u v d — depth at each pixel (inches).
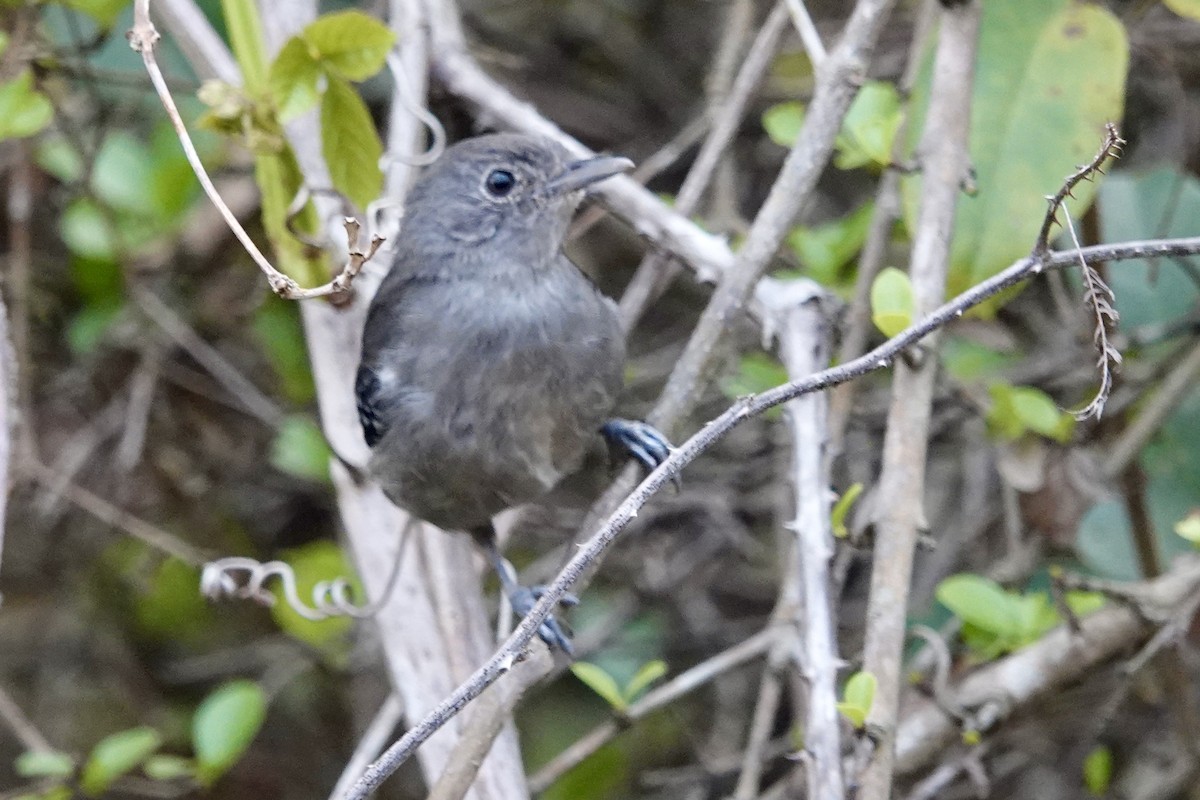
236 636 563.2
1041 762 441.1
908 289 286.8
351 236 241.1
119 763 386.0
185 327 501.4
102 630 565.0
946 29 311.3
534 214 335.0
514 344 327.3
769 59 386.6
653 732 527.5
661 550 507.2
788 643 347.3
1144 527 380.2
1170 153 484.1
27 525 533.6
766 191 522.3
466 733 275.1
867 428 462.3
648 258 382.3
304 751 556.4
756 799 354.0
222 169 485.1
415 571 348.2
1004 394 360.8
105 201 471.2
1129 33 434.0
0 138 371.6
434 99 397.7
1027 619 345.4
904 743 335.9
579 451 343.6
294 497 543.5
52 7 475.2
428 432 329.4
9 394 311.6
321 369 367.2
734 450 504.4
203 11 492.1
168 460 516.1
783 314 322.0
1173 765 418.6
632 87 572.1
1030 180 324.8
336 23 302.5
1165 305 422.6
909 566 273.7
